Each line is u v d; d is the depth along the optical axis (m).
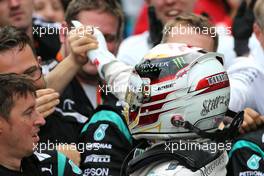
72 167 9.75
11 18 13.00
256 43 13.68
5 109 8.82
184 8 14.50
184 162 8.71
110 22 11.98
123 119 10.44
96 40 10.67
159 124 8.81
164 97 8.77
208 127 8.88
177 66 8.83
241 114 9.17
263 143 10.07
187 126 8.75
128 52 14.77
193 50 9.00
